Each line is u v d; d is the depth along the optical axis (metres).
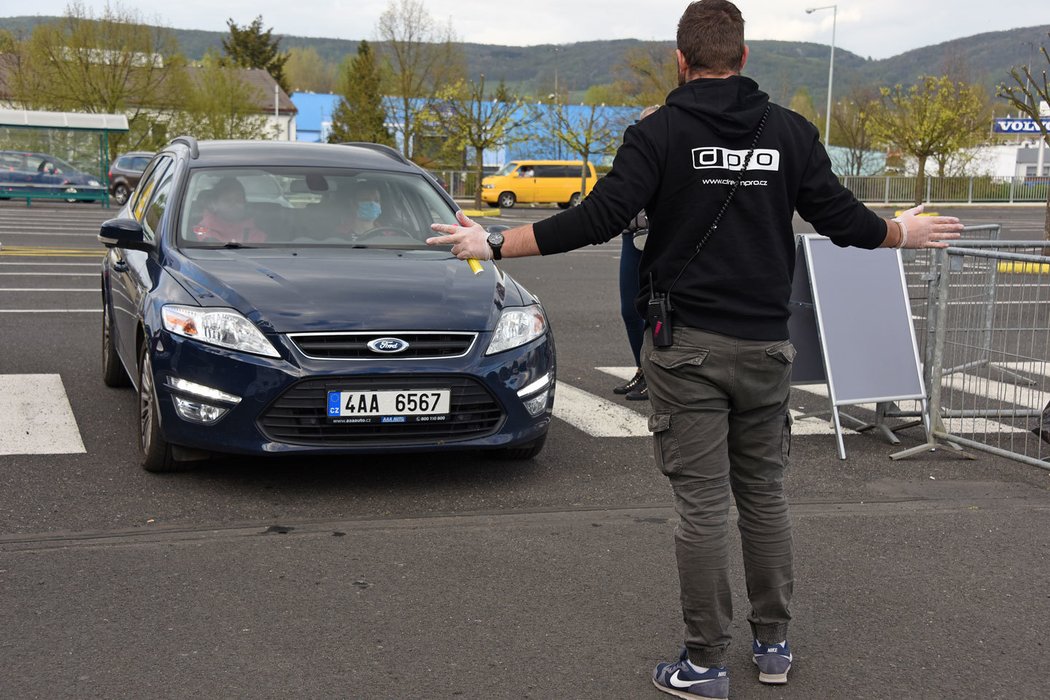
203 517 4.83
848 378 6.28
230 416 5.01
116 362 7.20
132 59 50.88
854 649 3.66
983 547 4.68
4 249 17.69
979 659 3.59
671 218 3.12
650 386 3.24
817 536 4.80
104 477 5.39
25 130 32.00
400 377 5.08
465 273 5.74
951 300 6.47
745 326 3.11
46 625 3.66
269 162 6.68
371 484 5.41
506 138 49.81
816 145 3.23
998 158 62.84
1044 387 6.66
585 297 13.67
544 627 3.75
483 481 5.50
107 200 32.84
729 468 3.34
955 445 6.38
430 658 3.49
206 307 5.17
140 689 3.23
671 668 3.29
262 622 3.73
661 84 50.34
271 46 104.06
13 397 7.02
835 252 6.40
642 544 4.61
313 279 5.40
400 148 51.00
